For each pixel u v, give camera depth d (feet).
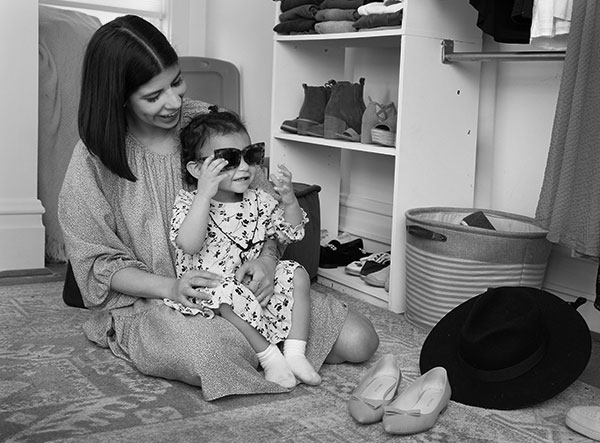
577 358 5.65
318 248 9.12
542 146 8.36
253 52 12.61
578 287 8.02
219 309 5.96
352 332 6.43
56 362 6.35
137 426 5.17
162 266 6.40
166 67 6.04
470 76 8.44
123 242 6.54
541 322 5.80
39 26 10.02
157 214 6.43
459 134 8.48
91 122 6.14
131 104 6.18
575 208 6.06
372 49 10.49
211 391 5.57
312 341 6.34
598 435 5.19
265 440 5.03
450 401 5.74
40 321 7.45
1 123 9.11
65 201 6.38
